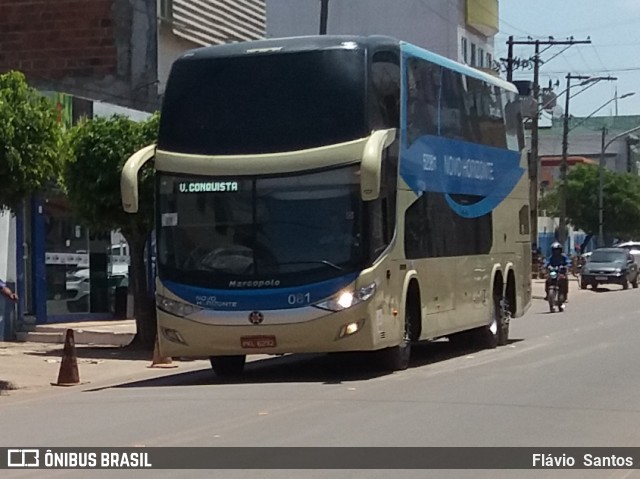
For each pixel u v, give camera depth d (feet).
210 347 52.60
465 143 66.13
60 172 56.70
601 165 233.55
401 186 55.31
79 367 65.82
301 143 52.13
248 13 116.88
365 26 201.87
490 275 70.59
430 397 46.01
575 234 285.64
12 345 77.61
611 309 115.44
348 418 40.45
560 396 46.06
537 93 173.58
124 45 99.30
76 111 85.15
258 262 51.78
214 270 52.31
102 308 90.99
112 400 48.93
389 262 53.67
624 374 54.29
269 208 52.03
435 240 60.49
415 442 35.24
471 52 207.41
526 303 79.15
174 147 53.83
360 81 52.44
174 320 52.80
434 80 61.21
